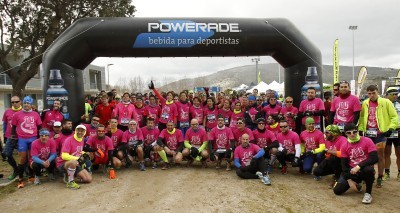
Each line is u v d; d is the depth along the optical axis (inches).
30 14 457.7
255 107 355.3
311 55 337.7
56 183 254.2
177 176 268.7
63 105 311.0
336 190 220.7
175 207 198.8
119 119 320.2
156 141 292.7
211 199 212.2
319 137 269.6
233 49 334.6
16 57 481.1
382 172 235.3
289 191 229.3
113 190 233.0
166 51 329.4
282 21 339.6
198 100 351.9
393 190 229.1
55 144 257.9
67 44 310.7
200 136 302.4
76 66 321.7
